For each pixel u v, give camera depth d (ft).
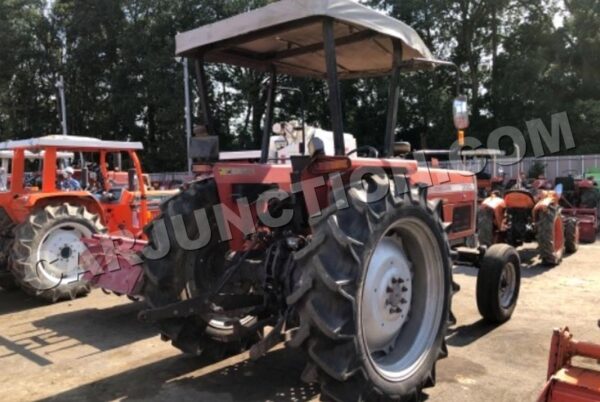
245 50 13.48
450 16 83.46
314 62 14.17
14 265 20.15
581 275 24.06
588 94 73.05
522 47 81.20
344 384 9.59
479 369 12.85
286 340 9.78
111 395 11.75
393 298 10.83
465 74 83.35
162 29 94.02
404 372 10.66
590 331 15.64
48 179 22.50
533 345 14.49
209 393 11.72
